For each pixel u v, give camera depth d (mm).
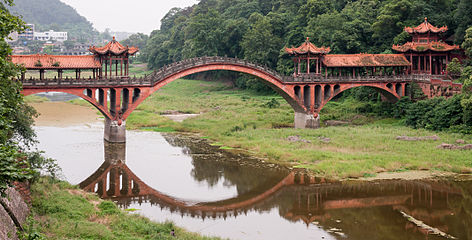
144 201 38344
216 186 43125
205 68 66938
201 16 131750
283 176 46281
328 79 72750
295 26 117312
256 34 114500
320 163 49281
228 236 30922
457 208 36812
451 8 99562
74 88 57188
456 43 85375
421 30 79000
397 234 31328
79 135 66500
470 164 48656
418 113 69000
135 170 47938
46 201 30406
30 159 33156
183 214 35469
